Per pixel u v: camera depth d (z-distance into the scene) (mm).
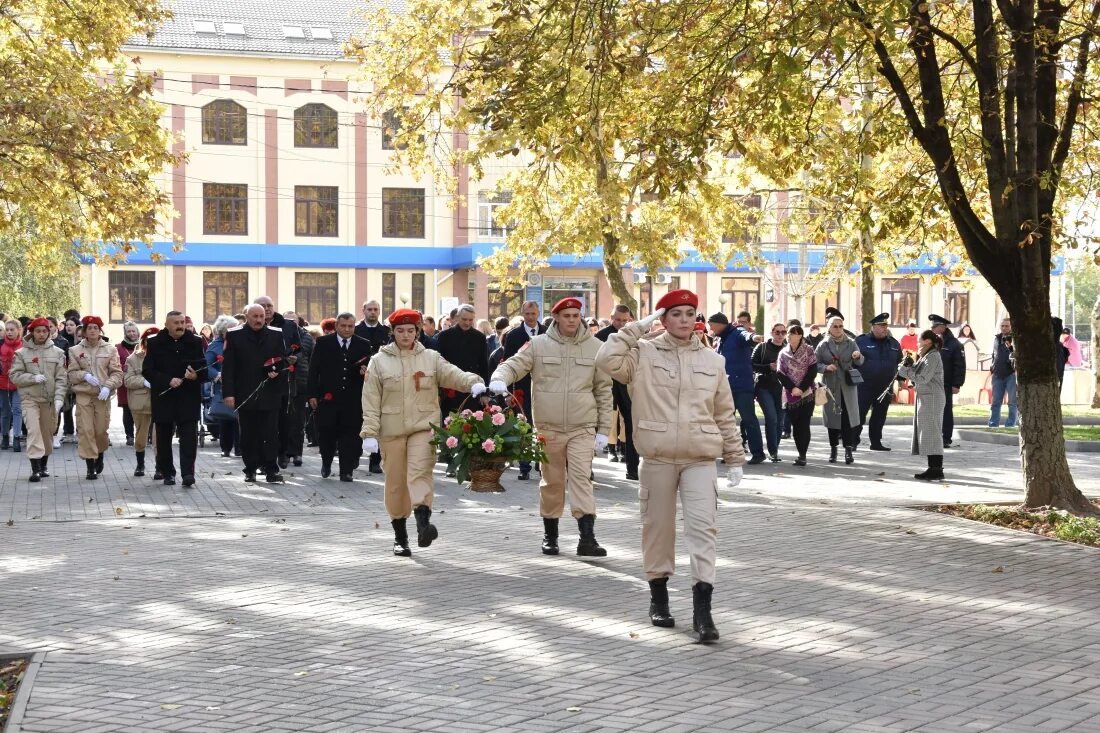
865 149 14109
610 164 21609
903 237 17719
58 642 7512
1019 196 12664
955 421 26156
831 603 8609
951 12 15086
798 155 14180
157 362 15570
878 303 55062
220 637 7652
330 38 52594
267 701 6273
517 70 12711
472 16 21000
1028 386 12812
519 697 6340
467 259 51875
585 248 23281
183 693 6426
